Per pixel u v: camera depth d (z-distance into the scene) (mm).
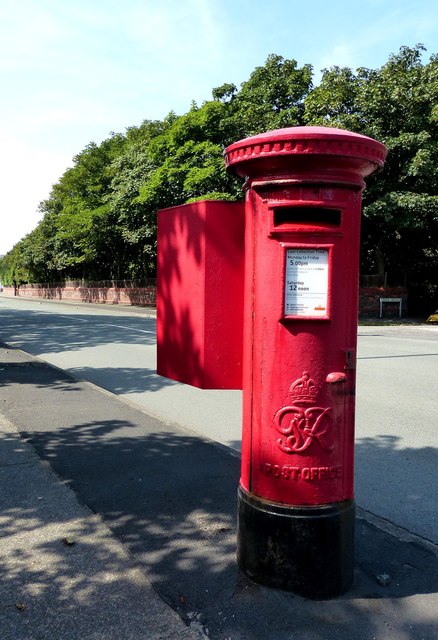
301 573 2553
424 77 19219
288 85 21578
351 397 2580
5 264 93688
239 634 2324
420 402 7043
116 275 45562
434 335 15398
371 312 22016
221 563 2891
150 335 16188
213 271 2869
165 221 3260
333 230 2447
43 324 20328
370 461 4836
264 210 2498
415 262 23672
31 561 2939
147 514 3533
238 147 2463
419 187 19000
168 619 2430
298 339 2482
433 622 2418
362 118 19141
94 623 2408
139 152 28188
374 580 2766
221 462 4559
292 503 2543
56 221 40281
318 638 2301
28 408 6434
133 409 6422
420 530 3512
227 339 2906
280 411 2518
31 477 4184
